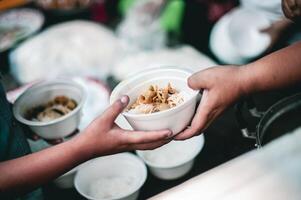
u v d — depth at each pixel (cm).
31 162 112
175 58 203
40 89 157
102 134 112
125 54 216
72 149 112
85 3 260
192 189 70
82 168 148
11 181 110
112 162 151
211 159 150
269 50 202
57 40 230
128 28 235
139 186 136
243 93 123
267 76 120
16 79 208
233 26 216
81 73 206
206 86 119
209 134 159
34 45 229
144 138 110
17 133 133
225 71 120
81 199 148
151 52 213
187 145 150
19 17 263
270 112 119
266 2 225
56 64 214
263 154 72
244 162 72
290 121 118
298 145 71
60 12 259
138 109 114
